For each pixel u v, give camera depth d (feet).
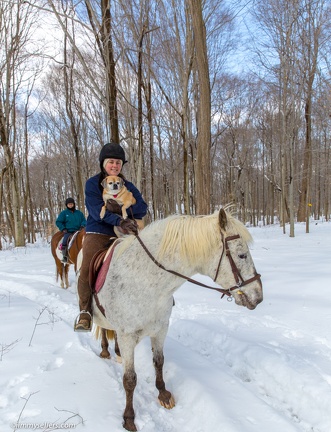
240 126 95.25
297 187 99.66
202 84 28.58
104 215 11.01
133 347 9.97
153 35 46.98
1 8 54.24
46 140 111.55
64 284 26.96
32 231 88.94
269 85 58.85
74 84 65.10
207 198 29.01
